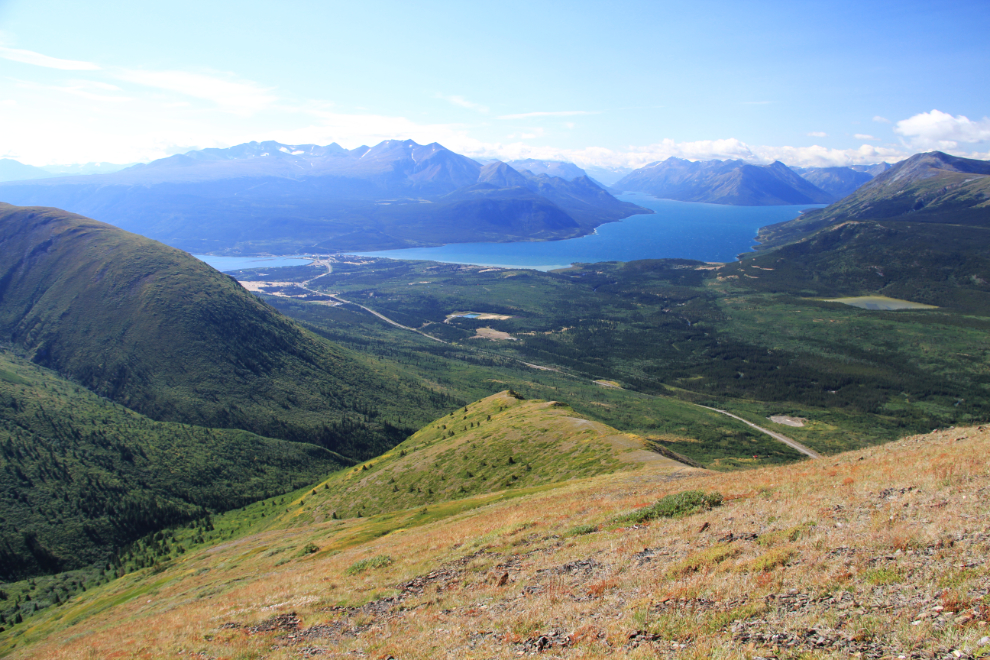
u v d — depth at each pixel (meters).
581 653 17.28
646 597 20.31
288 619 29.22
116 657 29.30
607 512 36.06
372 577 34.75
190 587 73.56
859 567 18.05
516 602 23.84
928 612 14.44
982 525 18.73
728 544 23.64
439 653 20.23
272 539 104.06
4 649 83.81
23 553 145.75
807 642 14.66
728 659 14.59
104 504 169.62
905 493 24.84
